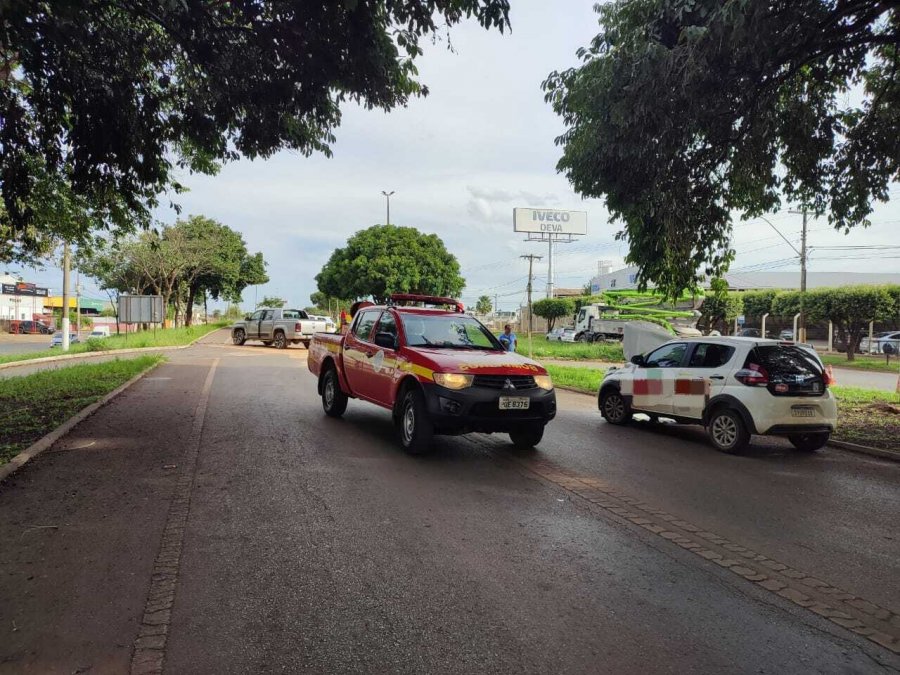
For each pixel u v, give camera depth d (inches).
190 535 180.2
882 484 262.1
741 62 300.5
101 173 365.7
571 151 359.9
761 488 251.1
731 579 158.1
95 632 124.9
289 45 314.3
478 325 344.8
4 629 125.6
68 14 248.4
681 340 368.8
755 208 417.7
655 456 309.7
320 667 113.1
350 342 366.6
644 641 124.8
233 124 364.8
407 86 339.0
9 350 1502.2
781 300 1520.7
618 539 185.2
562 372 770.2
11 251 515.5
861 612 141.3
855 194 388.5
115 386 505.4
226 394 487.2
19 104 350.6
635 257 397.4
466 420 270.1
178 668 112.2
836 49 316.5
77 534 180.1
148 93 348.8
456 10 259.6
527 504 217.6
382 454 289.1
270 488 228.8
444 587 147.9
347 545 173.9
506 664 114.9
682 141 319.3
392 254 1754.4
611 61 312.2
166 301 1660.9
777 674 114.0
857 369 1126.4
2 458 259.4
